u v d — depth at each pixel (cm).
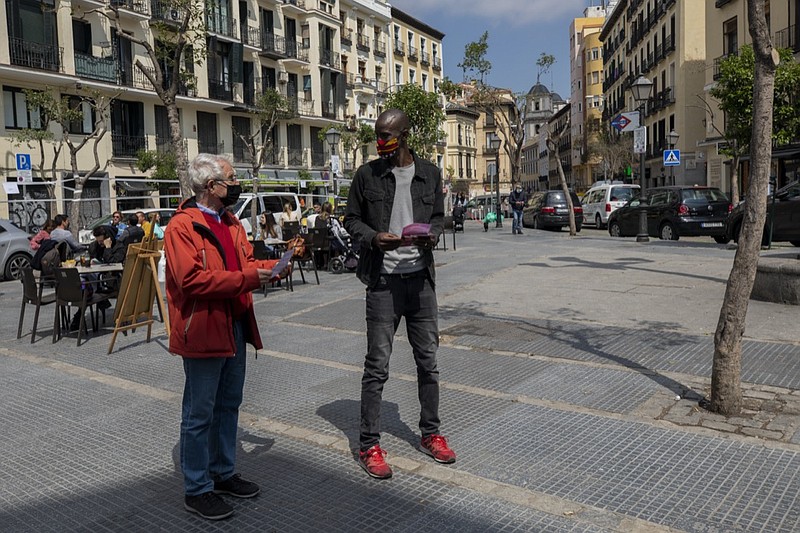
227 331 345
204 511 346
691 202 1902
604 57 6688
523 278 1149
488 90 3659
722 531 317
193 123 3612
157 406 539
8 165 2656
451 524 332
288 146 4416
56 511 361
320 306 980
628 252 1502
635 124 1831
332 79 4819
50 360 711
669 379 548
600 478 377
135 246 736
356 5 5250
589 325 761
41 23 2748
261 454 428
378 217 387
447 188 5578
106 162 3070
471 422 472
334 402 530
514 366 610
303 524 338
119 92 2852
